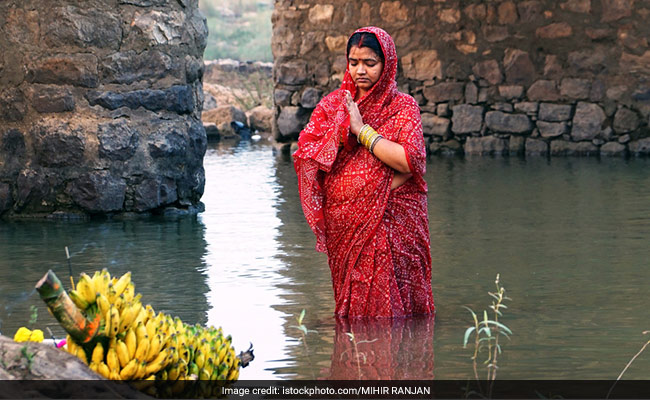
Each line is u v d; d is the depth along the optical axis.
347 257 4.62
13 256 6.22
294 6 13.85
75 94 7.86
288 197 8.97
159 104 8.09
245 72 24.16
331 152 4.56
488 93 13.34
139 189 7.97
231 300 5.00
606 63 12.79
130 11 7.96
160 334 3.01
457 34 13.36
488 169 11.20
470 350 3.97
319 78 13.84
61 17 7.77
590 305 4.79
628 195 8.70
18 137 7.90
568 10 12.86
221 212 8.16
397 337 4.21
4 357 2.72
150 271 5.75
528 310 4.70
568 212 7.79
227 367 3.26
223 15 35.53
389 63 4.61
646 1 12.57
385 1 13.52
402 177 4.60
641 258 5.94
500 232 6.94
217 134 15.77
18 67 7.86
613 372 3.62
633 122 12.74
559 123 13.05
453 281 5.42
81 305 2.96
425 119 13.60
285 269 5.83
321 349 4.02
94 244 6.68
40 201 7.91
